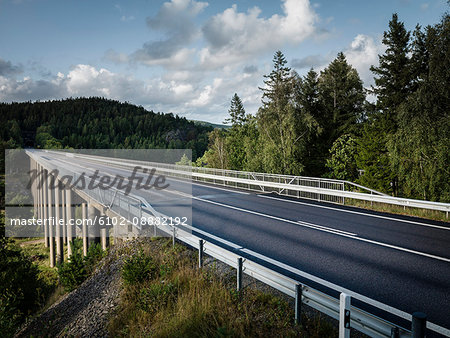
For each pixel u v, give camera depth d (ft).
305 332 14.24
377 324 11.34
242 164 139.85
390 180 69.87
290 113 81.46
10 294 43.80
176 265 24.88
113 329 20.15
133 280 23.81
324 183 52.60
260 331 14.90
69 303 30.22
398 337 10.60
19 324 37.32
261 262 23.53
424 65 95.14
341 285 19.22
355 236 30.04
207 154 169.68
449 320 15.03
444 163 51.13
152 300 20.43
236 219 39.19
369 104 114.32
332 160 85.56
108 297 25.39
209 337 15.34
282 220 37.76
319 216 39.32
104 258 36.55
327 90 120.98
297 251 26.03
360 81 122.52
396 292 18.15
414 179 56.13
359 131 105.09
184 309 18.04
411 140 54.29
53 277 71.10
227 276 21.57
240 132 145.69
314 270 21.75
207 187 74.54
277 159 82.23
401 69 101.65
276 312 16.14
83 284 33.30
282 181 61.87
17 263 58.08
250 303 17.49
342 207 44.86
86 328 22.34
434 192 54.13
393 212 40.63
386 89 103.04
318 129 85.15
